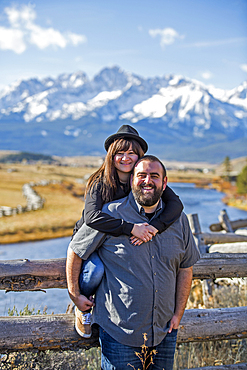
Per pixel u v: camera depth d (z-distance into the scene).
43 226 31.14
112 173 2.56
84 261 2.45
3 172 104.56
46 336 2.54
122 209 2.45
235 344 3.57
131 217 2.44
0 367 2.64
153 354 2.38
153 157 2.46
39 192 61.66
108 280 2.37
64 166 173.50
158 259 2.35
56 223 33.31
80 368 2.93
